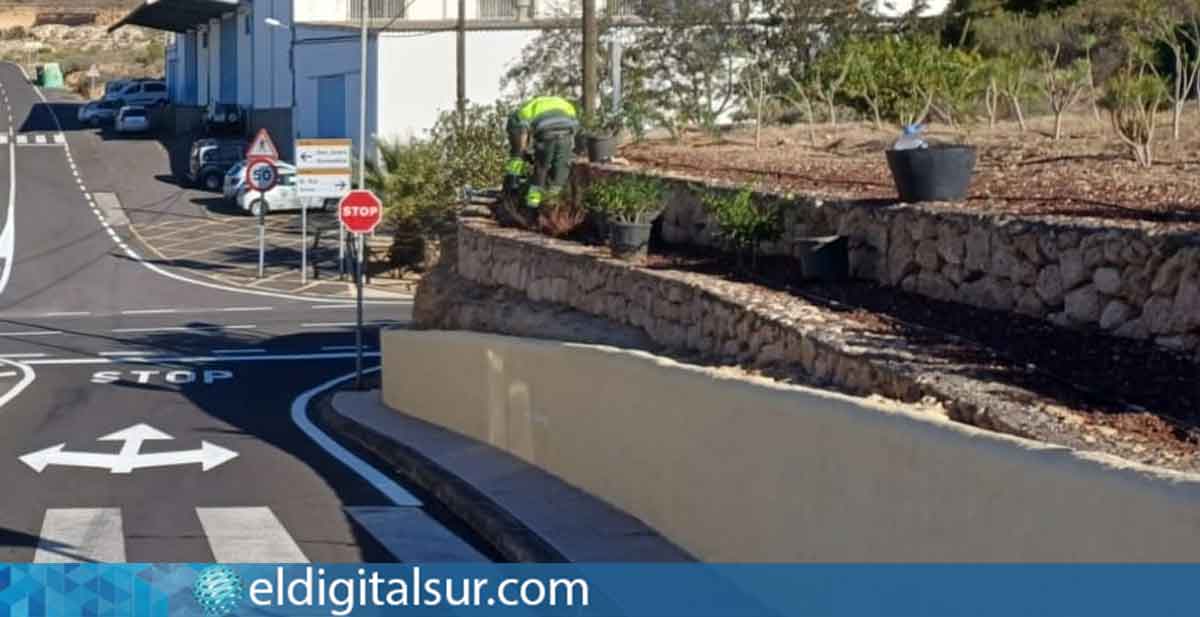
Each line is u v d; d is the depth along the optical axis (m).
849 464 8.17
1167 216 12.02
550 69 47.69
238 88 79.31
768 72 38.41
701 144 24.22
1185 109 22.30
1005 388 9.27
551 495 13.23
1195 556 5.57
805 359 11.45
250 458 17.20
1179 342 10.09
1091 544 6.14
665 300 14.90
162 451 17.84
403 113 56.50
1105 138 19.36
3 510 13.76
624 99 32.38
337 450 17.91
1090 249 11.12
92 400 24.05
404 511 13.70
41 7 163.38
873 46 27.42
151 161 72.75
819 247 14.15
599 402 12.87
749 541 9.53
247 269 47.50
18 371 28.78
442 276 22.66
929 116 26.00
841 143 22.81
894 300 13.07
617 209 17.03
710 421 10.25
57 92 113.81
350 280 45.03
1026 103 26.03
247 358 30.75
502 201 23.22
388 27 56.22
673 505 11.03
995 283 12.28
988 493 6.86
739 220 15.42
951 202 13.95
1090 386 9.41
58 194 63.44
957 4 41.19
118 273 47.09
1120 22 30.44
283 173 58.88
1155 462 7.41
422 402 19.86
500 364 16.22
